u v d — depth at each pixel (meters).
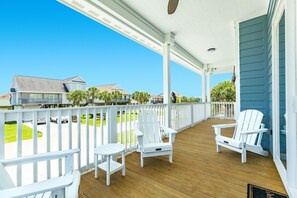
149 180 2.10
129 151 3.21
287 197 1.69
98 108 2.54
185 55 5.80
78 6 2.69
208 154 3.04
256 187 1.89
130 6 3.14
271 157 2.83
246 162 2.62
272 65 2.69
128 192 1.85
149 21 3.72
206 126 6.00
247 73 3.52
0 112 1.54
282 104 2.52
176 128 4.97
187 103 5.64
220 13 3.39
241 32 3.59
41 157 1.40
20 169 1.65
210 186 1.94
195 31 4.25
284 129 2.48
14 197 0.84
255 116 3.00
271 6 2.67
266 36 3.26
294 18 1.70
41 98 11.99
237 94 3.74
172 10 2.50
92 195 1.79
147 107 3.74
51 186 0.93
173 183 2.02
